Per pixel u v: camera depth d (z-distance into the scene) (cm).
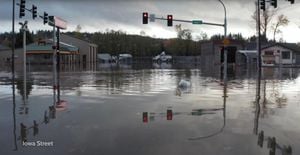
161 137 870
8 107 1384
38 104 1470
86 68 6156
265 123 1060
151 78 3266
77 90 2083
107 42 14600
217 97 1730
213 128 980
